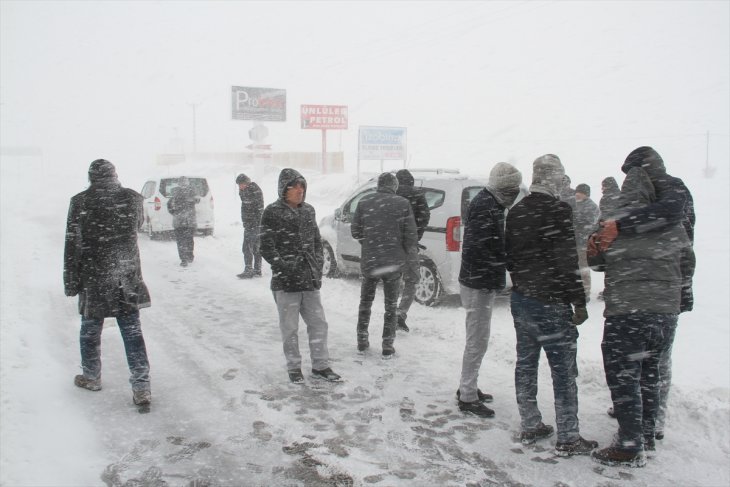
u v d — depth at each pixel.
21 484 3.35
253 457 3.72
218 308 7.64
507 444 3.93
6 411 4.29
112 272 4.43
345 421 4.27
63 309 7.42
